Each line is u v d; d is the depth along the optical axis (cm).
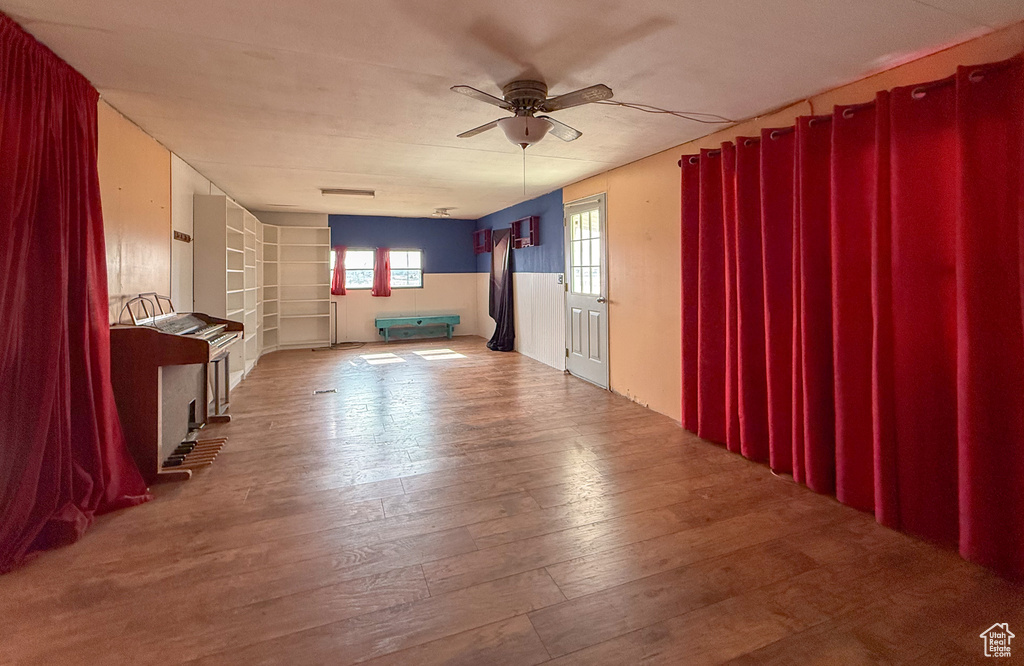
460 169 478
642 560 199
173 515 236
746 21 199
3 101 184
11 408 195
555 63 239
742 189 301
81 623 160
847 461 245
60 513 211
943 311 213
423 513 240
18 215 192
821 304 260
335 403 452
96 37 209
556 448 333
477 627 160
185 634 155
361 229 859
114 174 297
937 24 199
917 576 188
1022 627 160
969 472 196
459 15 195
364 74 251
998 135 192
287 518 234
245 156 416
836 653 149
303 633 157
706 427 345
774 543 212
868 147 238
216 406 391
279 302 783
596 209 513
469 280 947
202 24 200
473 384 532
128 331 268
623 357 473
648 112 310
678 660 146
